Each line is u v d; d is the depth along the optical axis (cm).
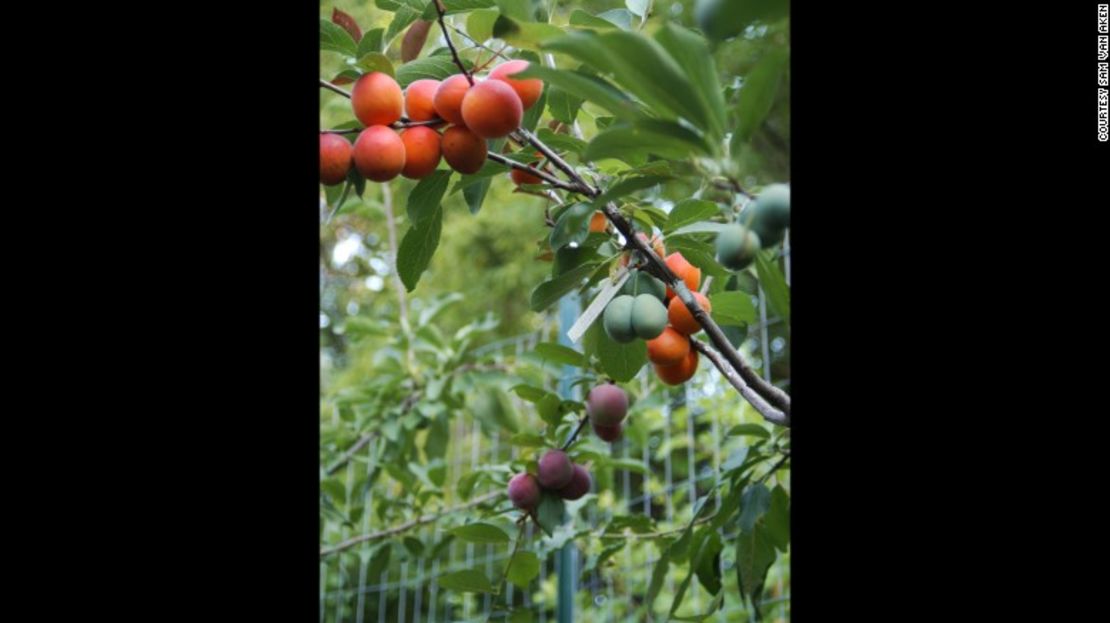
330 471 235
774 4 69
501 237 580
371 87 98
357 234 468
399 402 245
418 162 100
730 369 112
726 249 76
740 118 71
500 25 83
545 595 278
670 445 249
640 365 126
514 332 576
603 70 71
